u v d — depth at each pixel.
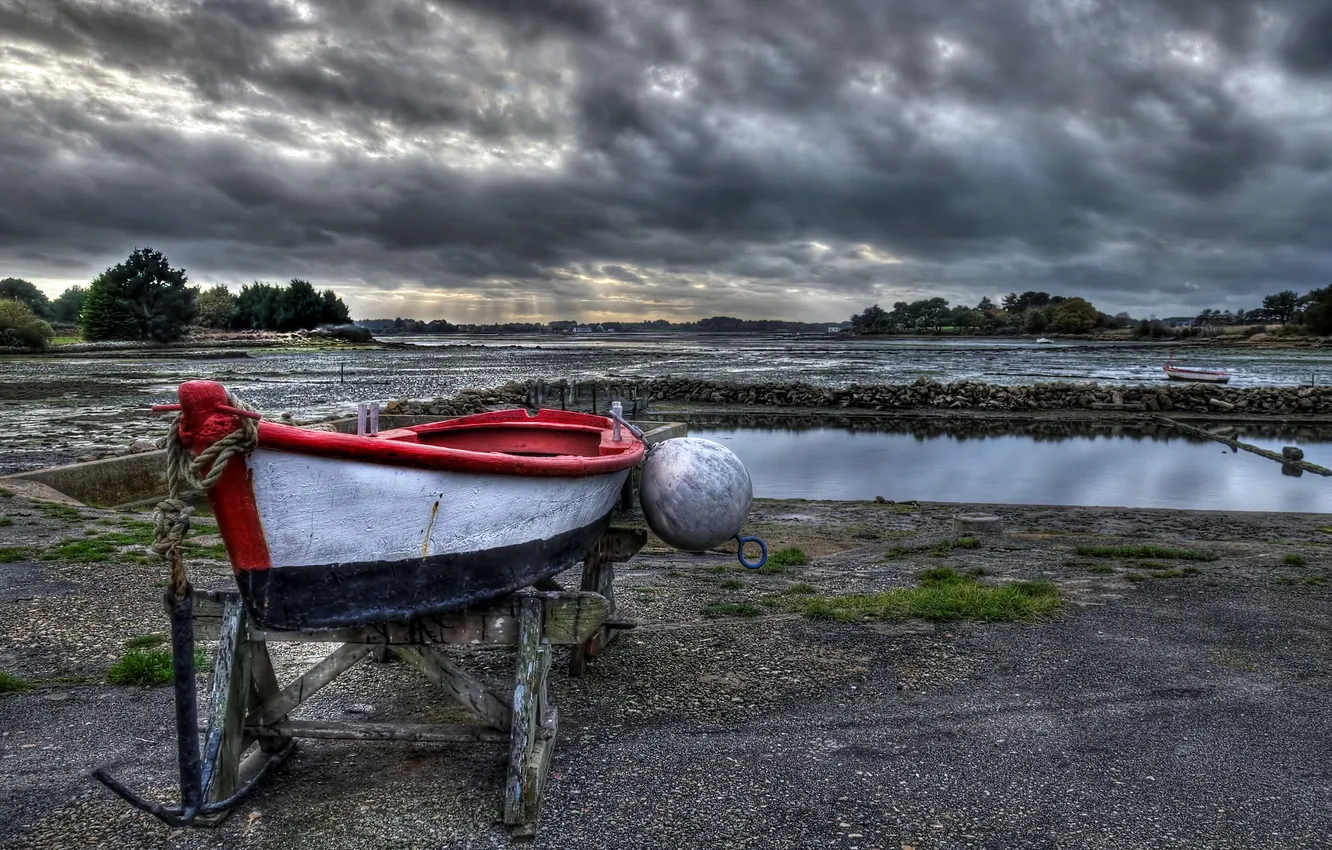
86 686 5.12
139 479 13.77
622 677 5.28
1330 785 3.92
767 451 22.52
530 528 3.92
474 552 3.64
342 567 3.31
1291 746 4.33
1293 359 69.44
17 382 40.09
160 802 3.66
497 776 3.93
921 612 6.67
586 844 3.38
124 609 6.68
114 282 87.62
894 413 31.73
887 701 4.91
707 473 5.03
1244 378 47.19
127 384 39.19
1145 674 5.36
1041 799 3.78
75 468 12.66
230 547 3.18
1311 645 5.96
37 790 3.80
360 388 39.12
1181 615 6.69
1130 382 43.97
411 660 3.77
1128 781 3.95
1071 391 33.09
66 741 4.34
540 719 3.79
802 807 3.68
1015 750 4.27
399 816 3.56
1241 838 3.47
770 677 5.29
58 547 8.65
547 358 79.00
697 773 3.99
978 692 5.05
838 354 87.56
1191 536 11.19
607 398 32.34
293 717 4.62
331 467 3.14
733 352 96.44
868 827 3.53
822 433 26.45
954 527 11.09
